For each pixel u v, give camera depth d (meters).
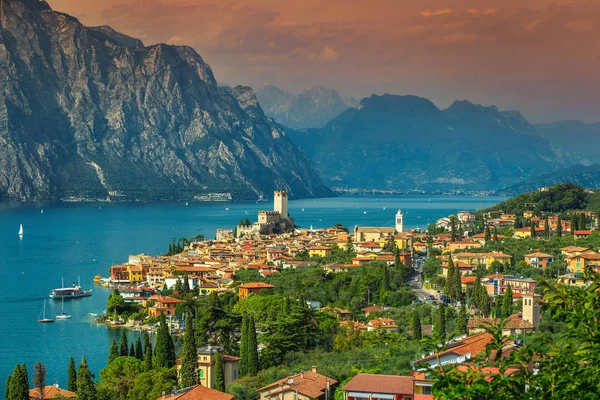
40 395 193.75
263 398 174.38
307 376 179.50
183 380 189.75
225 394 168.25
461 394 58.72
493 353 141.88
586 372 59.06
